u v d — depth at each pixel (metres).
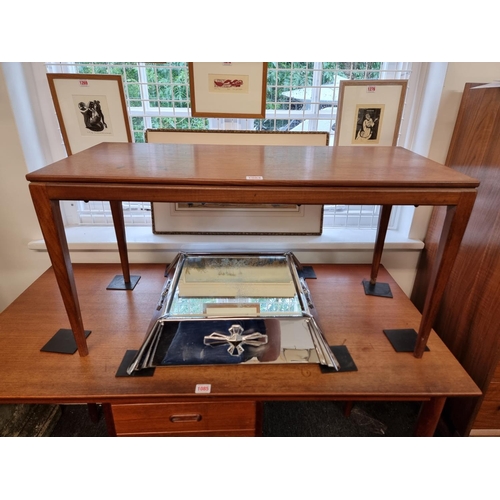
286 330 0.98
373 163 0.87
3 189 1.25
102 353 0.92
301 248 1.38
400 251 1.43
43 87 1.23
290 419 1.33
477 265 1.08
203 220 1.38
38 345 0.94
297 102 1.30
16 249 1.35
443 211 1.26
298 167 0.82
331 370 0.87
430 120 1.23
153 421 0.86
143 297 1.17
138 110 1.29
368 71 1.23
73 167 0.77
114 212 1.12
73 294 0.83
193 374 0.85
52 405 1.29
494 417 1.09
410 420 1.33
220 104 1.24
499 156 0.98
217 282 1.18
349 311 1.11
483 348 1.04
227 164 0.84
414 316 1.09
